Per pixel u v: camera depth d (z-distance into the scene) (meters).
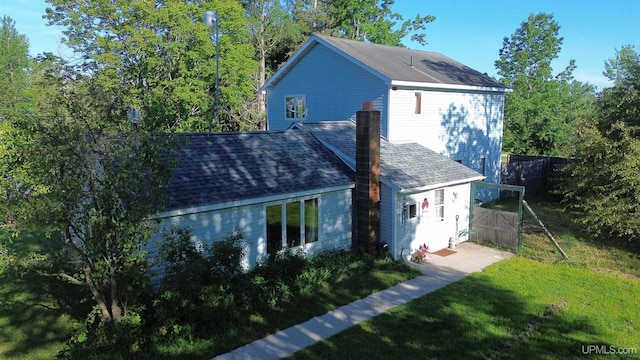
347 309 10.15
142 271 8.09
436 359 7.93
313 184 12.97
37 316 9.98
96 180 7.46
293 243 12.77
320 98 20.86
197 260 8.71
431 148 20.23
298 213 12.82
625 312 9.89
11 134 7.35
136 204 7.55
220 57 28.06
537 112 35.53
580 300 10.57
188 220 10.48
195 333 8.55
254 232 11.80
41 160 7.02
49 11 25.88
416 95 19.14
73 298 10.88
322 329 9.12
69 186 7.12
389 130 18.19
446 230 15.61
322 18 42.41
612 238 15.88
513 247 14.98
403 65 20.66
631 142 13.97
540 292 11.06
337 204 13.76
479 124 22.84
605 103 16.66
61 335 9.05
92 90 7.89
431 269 13.15
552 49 40.34
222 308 8.99
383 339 8.67
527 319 9.55
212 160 12.46
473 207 16.20
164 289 8.88
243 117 34.19
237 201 11.13
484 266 13.35
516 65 41.38
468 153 22.36
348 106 19.61
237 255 9.57
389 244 13.82
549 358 7.99
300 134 15.84
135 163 7.55
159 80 26.45
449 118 20.95
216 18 18.72
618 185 14.41
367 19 40.38
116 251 7.71
